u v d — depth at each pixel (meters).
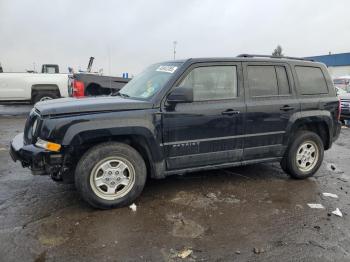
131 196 4.20
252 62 4.88
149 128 4.13
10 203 4.27
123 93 5.09
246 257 3.18
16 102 13.01
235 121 4.66
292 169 5.32
